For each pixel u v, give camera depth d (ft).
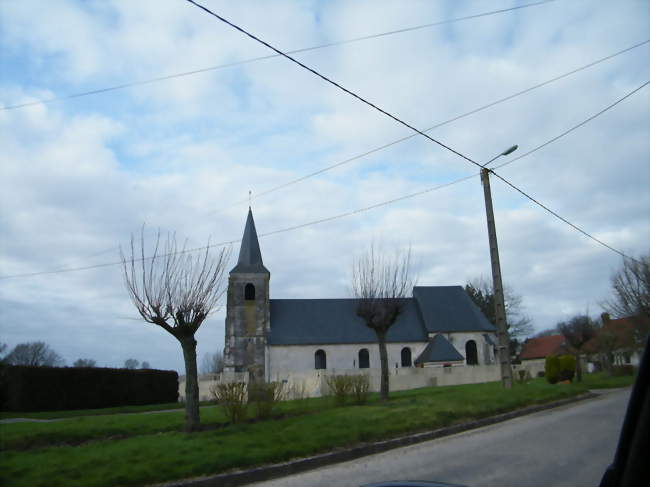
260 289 173.37
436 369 123.13
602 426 41.73
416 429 43.01
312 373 116.37
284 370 167.32
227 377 151.84
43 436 41.57
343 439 38.14
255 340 168.66
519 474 27.43
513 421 48.98
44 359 266.16
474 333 177.99
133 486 28.17
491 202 64.44
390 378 118.32
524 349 249.55
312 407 56.34
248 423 44.60
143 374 106.01
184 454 32.89
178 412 59.26
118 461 31.24
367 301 69.26
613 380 97.76
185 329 43.60
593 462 29.12
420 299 186.70
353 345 172.76
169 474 29.63
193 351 44.19
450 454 34.63
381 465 32.91
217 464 31.30
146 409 83.61
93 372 94.07
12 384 82.89
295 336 172.55
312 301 185.57
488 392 60.54
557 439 37.17
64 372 88.69
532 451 33.37
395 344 174.50
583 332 108.27
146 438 38.93
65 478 28.22
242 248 180.96
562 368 88.43
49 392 85.66
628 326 122.72
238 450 33.91
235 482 30.22
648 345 7.01
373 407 52.54
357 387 60.03
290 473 32.48
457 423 46.06
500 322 64.28
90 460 31.45
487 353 175.63
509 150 61.41
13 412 79.66
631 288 113.70
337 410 51.19
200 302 44.21
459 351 176.04
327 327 176.86
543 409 56.54
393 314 68.80
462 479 27.14
